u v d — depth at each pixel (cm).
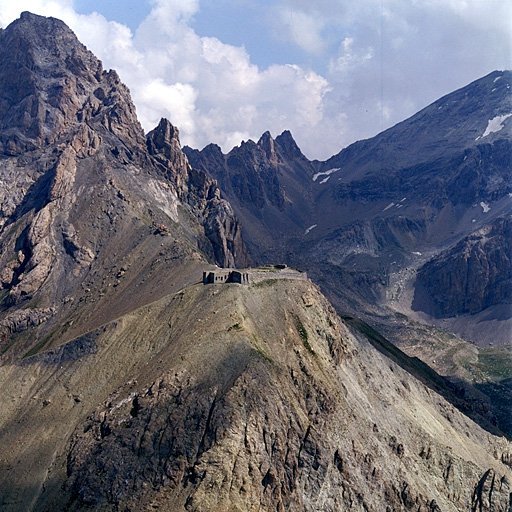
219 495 18925
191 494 19100
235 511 18500
